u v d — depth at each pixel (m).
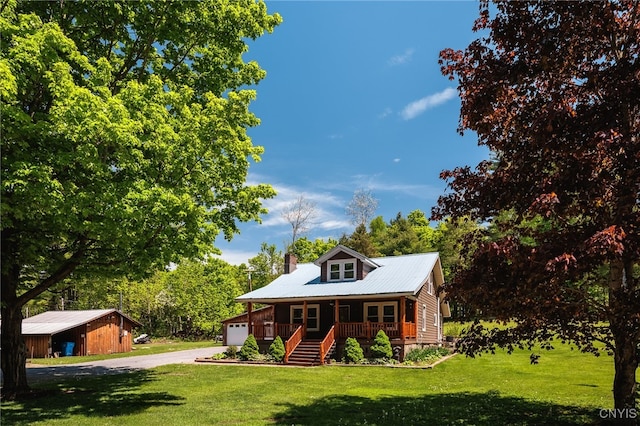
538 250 6.15
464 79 7.71
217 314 50.19
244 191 14.11
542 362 19.95
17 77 8.80
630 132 6.49
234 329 36.66
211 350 33.31
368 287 24.34
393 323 23.14
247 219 14.34
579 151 6.22
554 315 7.39
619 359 7.19
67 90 8.92
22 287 16.02
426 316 27.45
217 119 11.40
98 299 47.31
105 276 14.00
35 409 11.25
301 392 13.63
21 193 9.11
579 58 6.93
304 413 10.42
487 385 14.40
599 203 6.35
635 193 6.01
